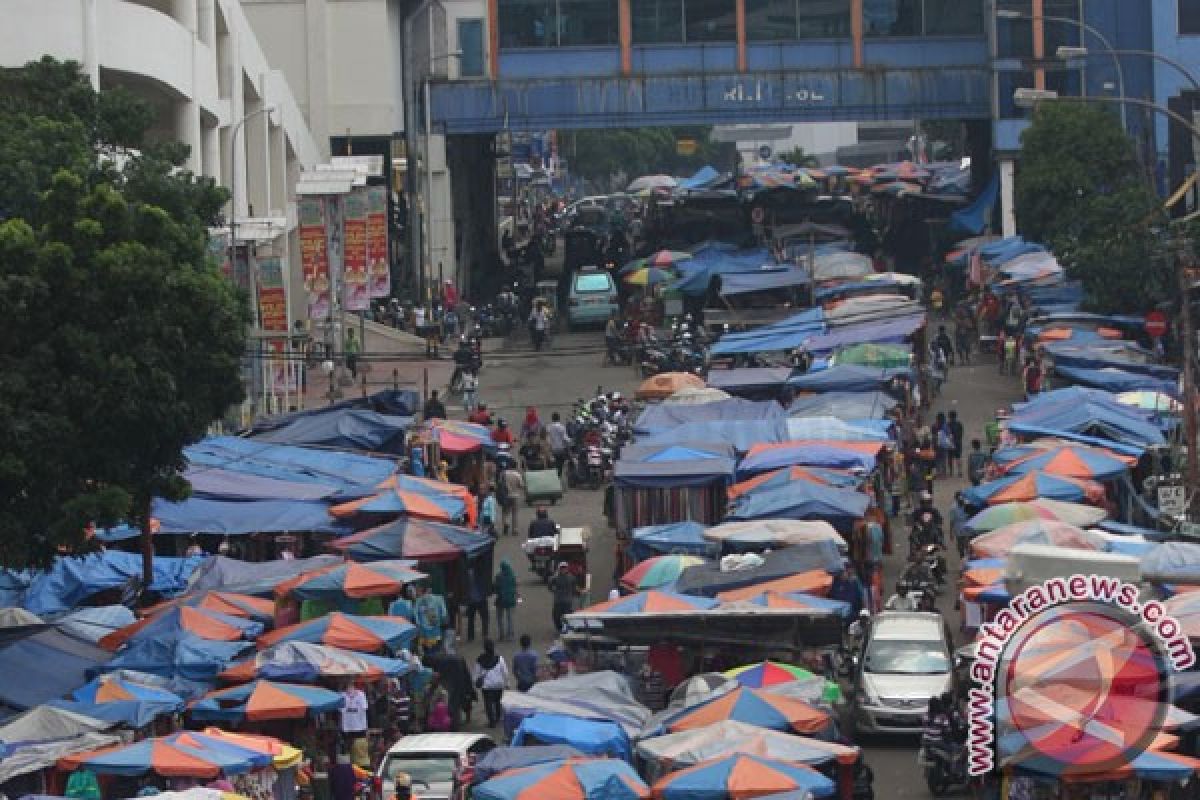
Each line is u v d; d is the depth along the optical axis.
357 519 90.06
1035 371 123.38
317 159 176.62
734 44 185.25
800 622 72.06
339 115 181.50
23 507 70.75
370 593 76.56
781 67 185.25
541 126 186.00
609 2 184.88
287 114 161.62
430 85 185.62
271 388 128.75
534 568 94.75
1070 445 95.00
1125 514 93.75
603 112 185.75
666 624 72.31
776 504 88.06
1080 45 178.62
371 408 112.62
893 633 73.00
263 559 91.06
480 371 150.75
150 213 73.88
